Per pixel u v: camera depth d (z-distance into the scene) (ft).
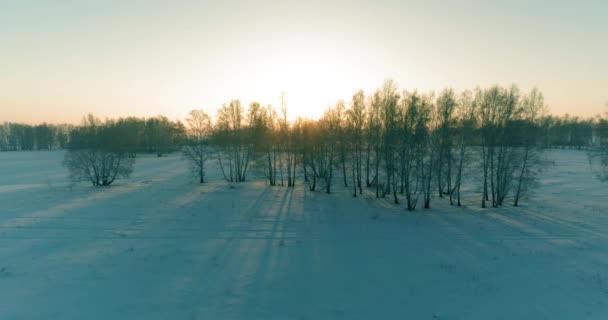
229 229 75.51
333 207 104.32
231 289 44.80
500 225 82.38
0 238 65.77
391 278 49.29
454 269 52.90
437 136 105.09
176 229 74.54
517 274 50.88
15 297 41.47
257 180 173.68
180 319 36.99
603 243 66.44
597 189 139.13
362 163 148.56
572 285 46.88
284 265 53.98
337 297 43.01
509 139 107.96
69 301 40.65
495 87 108.17
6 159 312.09
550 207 105.60
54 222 78.38
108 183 150.82
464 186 160.45
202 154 164.76
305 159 143.33
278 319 37.35
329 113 138.31
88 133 149.38
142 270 50.75
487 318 38.11
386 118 111.86
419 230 77.51
